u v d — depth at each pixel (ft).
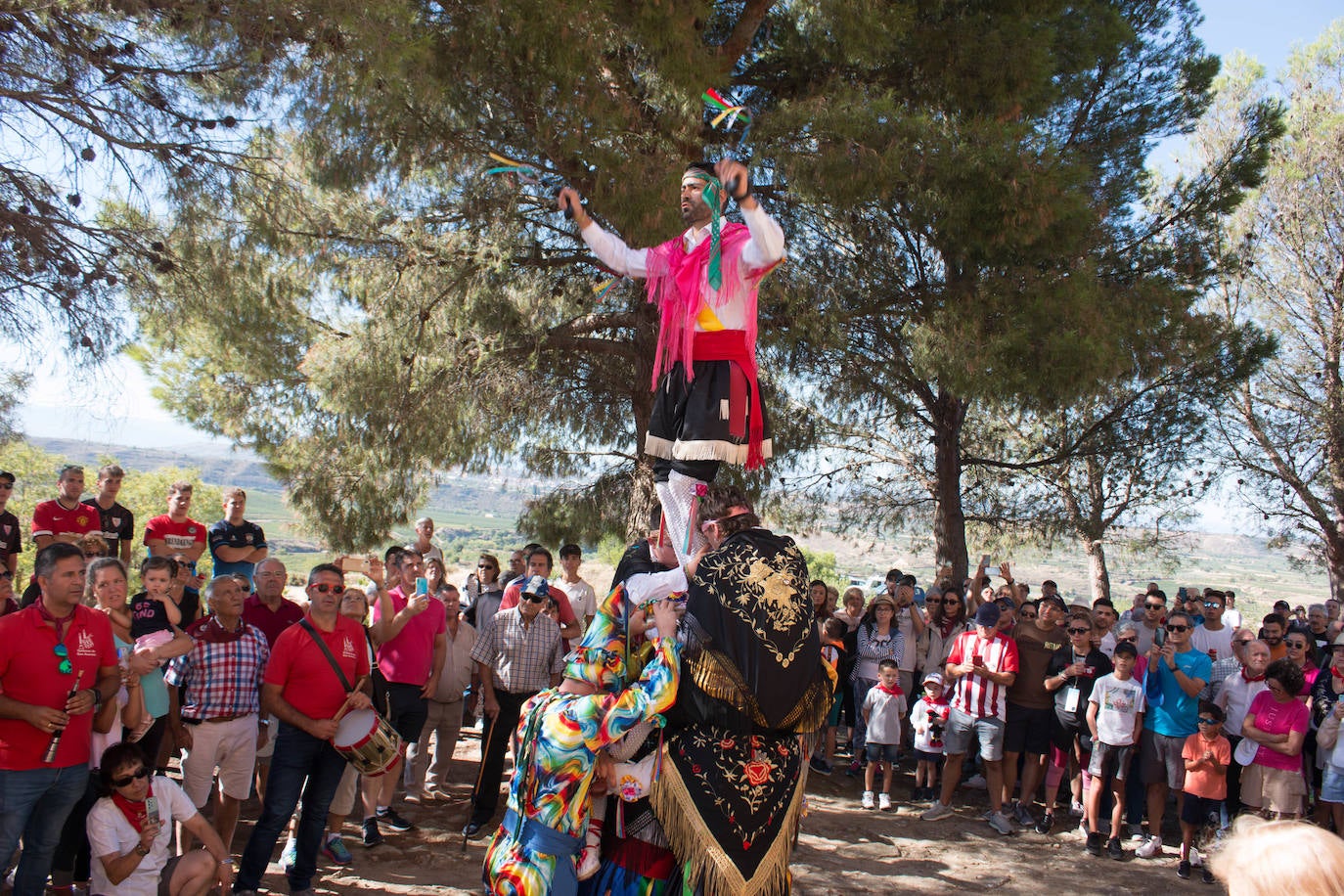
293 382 39.60
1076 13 40.68
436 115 29.30
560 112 29.17
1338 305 73.20
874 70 36.45
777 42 37.32
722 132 34.27
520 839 10.92
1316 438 74.08
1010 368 32.40
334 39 22.09
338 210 31.99
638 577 11.41
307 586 20.48
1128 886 26.27
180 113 21.93
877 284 37.42
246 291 24.77
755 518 11.25
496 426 42.52
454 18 27.81
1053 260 34.73
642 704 10.32
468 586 36.22
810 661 10.69
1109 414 52.90
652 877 11.23
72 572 16.51
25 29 20.18
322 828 20.53
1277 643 33.71
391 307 34.68
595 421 48.26
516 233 36.37
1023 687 31.09
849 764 36.68
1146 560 69.72
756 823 10.44
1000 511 61.67
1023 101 35.40
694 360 11.14
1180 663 29.04
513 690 25.35
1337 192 73.20
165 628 20.11
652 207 28.43
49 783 16.20
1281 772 26.50
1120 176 49.24
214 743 20.38
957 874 26.27
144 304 22.67
